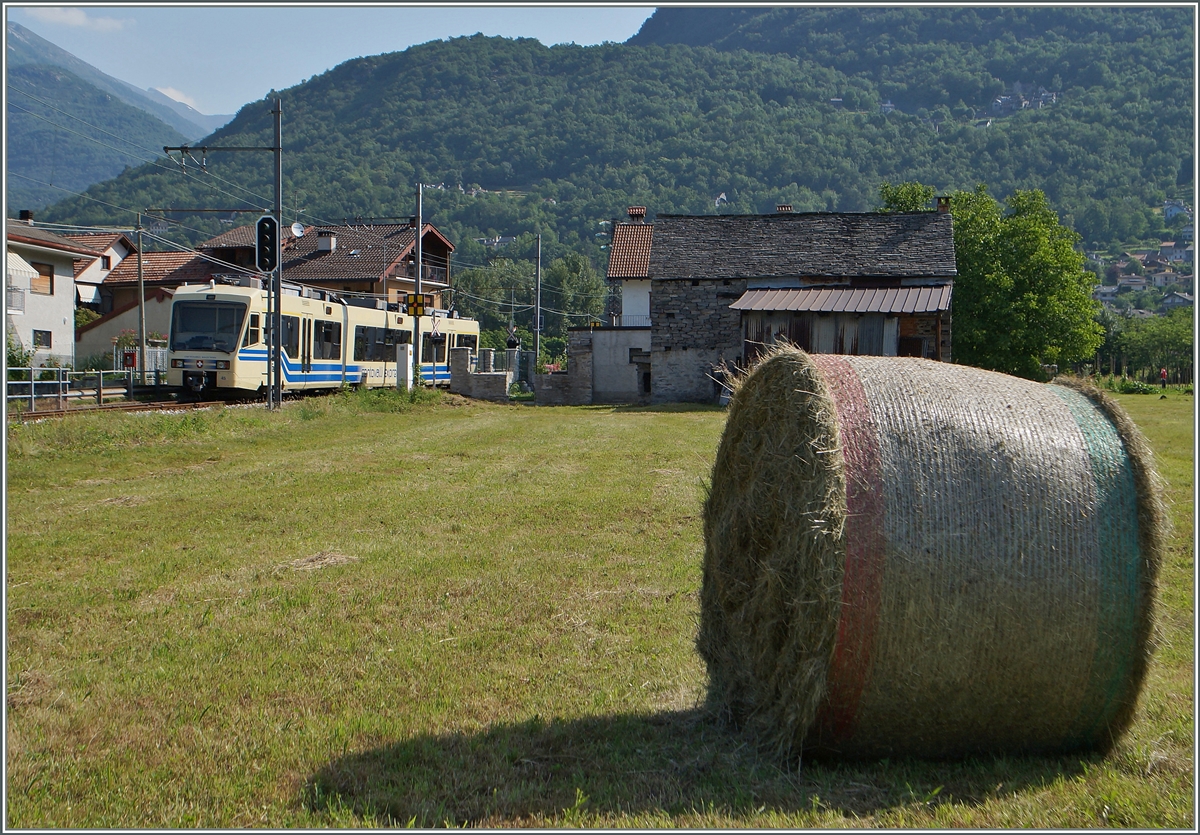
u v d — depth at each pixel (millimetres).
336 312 26875
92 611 6371
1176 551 7762
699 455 15273
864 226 30750
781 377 4355
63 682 5039
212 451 15102
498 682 5047
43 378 21797
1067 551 3881
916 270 28562
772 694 4191
